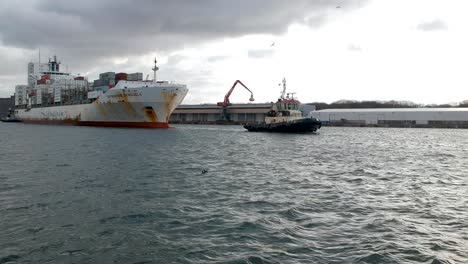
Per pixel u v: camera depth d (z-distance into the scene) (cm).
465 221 1828
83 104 11775
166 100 9838
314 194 2428
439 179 3091
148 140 6962
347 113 17662
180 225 1748
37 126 13250
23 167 3488
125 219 1839
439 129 14900
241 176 3142
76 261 1346
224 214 1930
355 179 3044
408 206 2120
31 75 17412
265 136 8719
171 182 2817
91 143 6181
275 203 2166
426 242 1528
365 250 1439
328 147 6169
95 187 2584
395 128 15912
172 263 1331
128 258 1375
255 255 1388
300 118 9762
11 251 1424
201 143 6700
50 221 1795
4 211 1952
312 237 1586
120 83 10406
